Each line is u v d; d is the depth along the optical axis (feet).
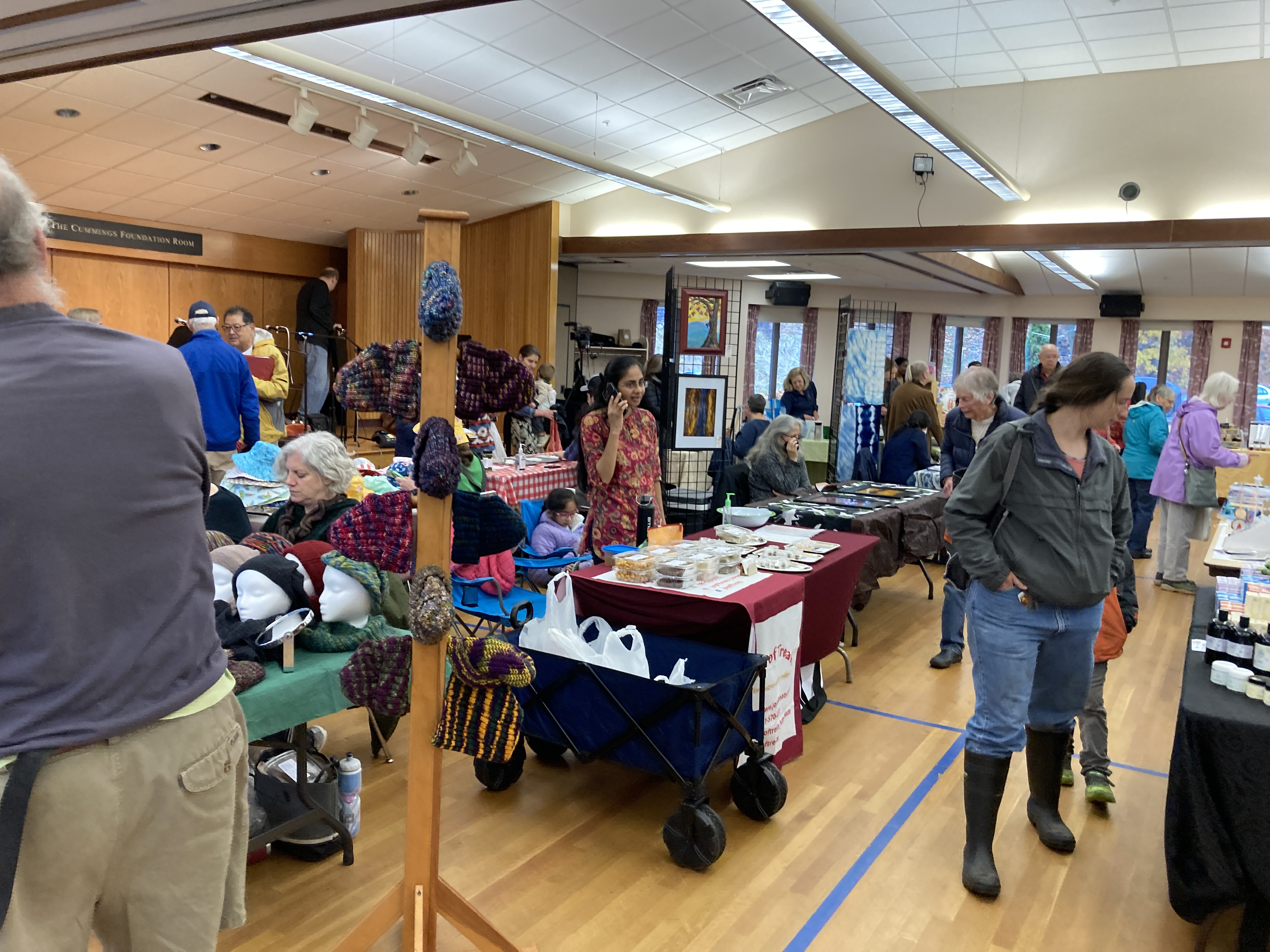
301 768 8.15
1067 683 8.84
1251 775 6.99
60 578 3.60
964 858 8.74
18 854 3.46
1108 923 8.05
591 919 7.82
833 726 12.46
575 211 40.60
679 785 8.78
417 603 6.17
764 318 52.39
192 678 4.07
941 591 20.81
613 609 10.53
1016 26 26.96
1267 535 11.71
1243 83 28.35
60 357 3.72
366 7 7.54
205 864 4.15
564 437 33.81
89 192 30.71
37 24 8.76
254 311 38.81
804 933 7.75
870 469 29.09
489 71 26.99
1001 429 8.34
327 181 33.27
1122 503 8.62
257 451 15.71
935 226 33.37
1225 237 28.81
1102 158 30.50
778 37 26.76
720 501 19.66
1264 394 44.14
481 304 42.19
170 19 8.25
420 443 6.17
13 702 3.55
